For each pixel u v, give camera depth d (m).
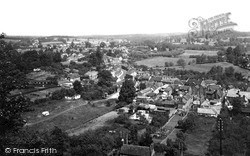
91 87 135.62
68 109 107.38
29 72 147.50
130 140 72.31
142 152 62.06
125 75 181.25
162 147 67.88
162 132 81.62
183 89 138.38
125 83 120.94
